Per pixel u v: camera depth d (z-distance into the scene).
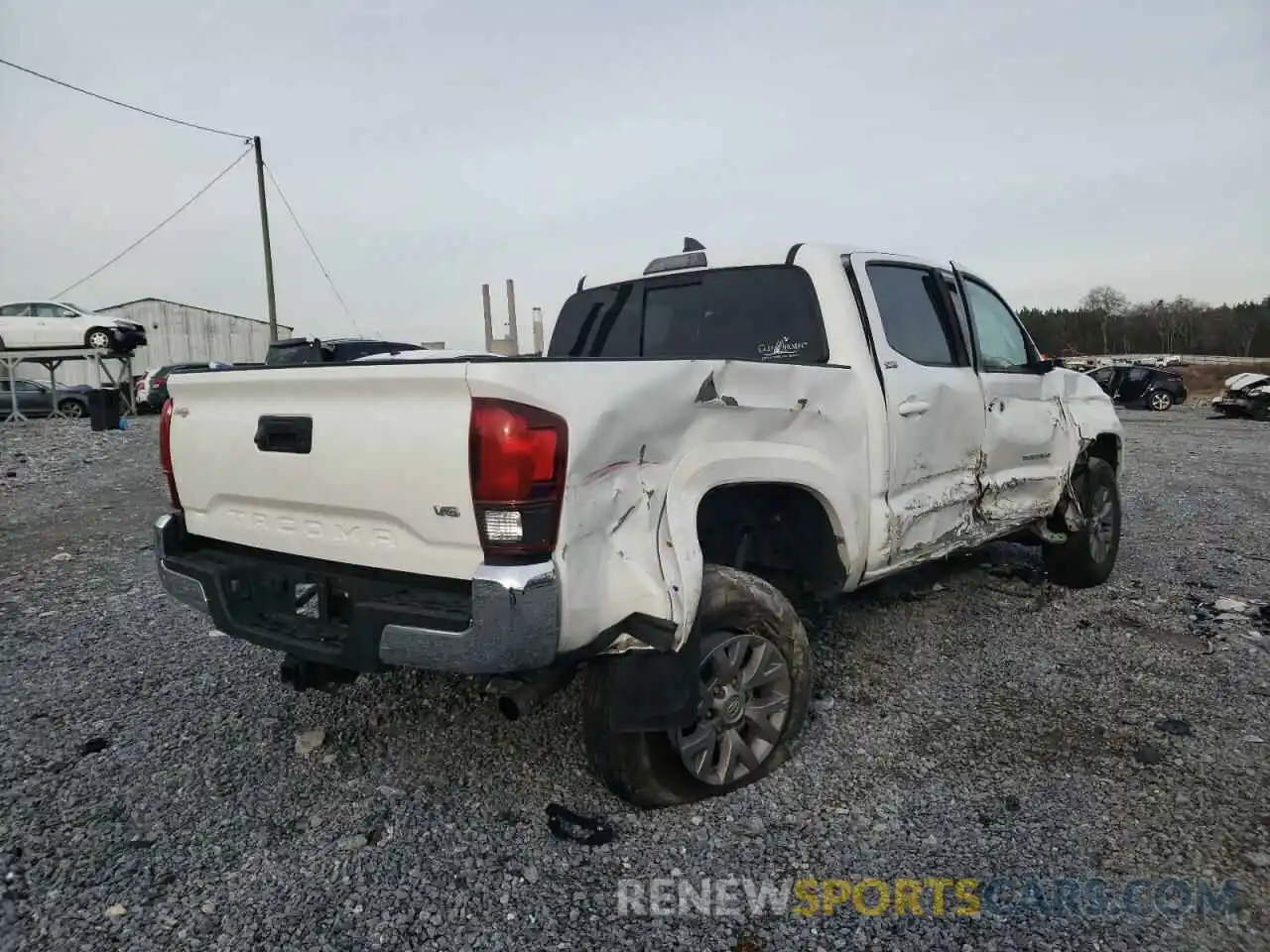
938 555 4.20
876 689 3.94
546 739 3.48
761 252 4.00
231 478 3.12
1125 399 33.91
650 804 2.91
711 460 2.91
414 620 2.46
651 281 4.48
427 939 2.33
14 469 12.49
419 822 2.90
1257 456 14.81
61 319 23.28
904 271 4.23
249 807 3.00
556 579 2.42
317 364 2.83
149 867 2.66
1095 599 5.32
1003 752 3.32
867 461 3.62
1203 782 3.04
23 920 2.40
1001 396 4.62
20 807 3.00
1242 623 4.77
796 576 3.84
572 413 2.46
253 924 2.39
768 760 3.13
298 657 3.07
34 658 4.51
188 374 3.27
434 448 2.47
